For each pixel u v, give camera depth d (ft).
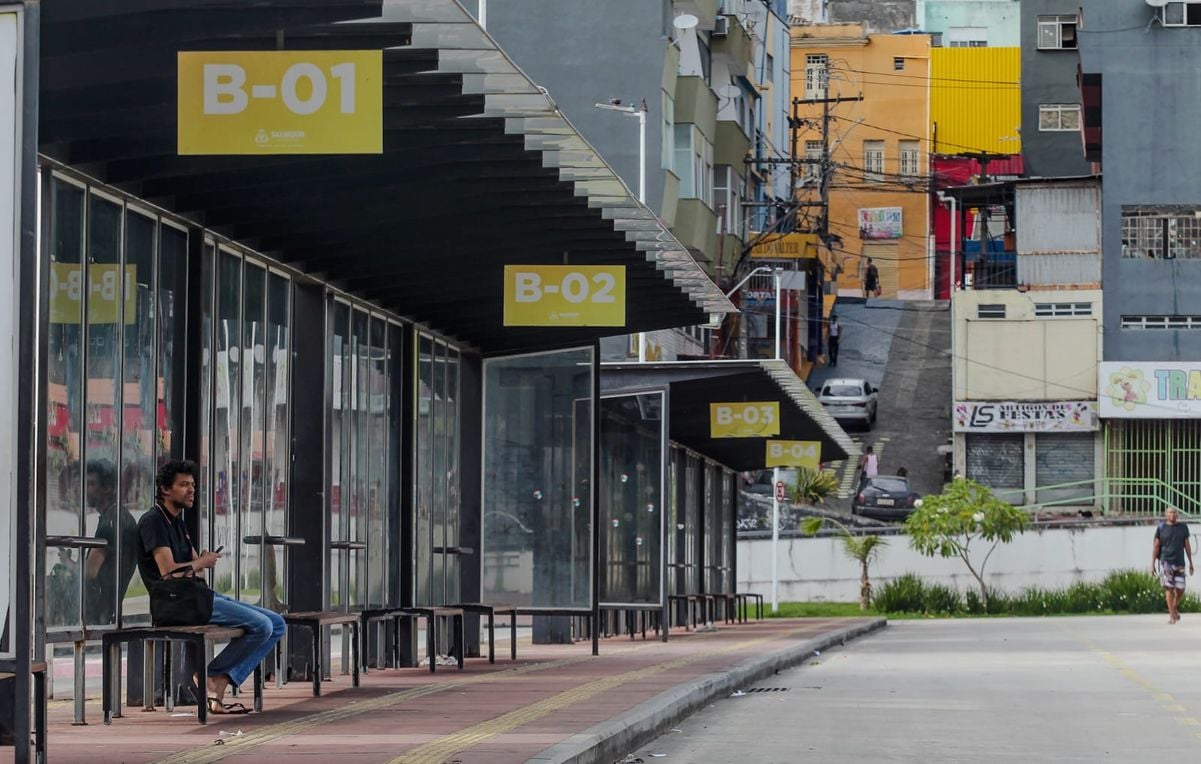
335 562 155.12
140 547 112.47
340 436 157.38
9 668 75.00
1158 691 157.89
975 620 382.22
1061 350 558.56
